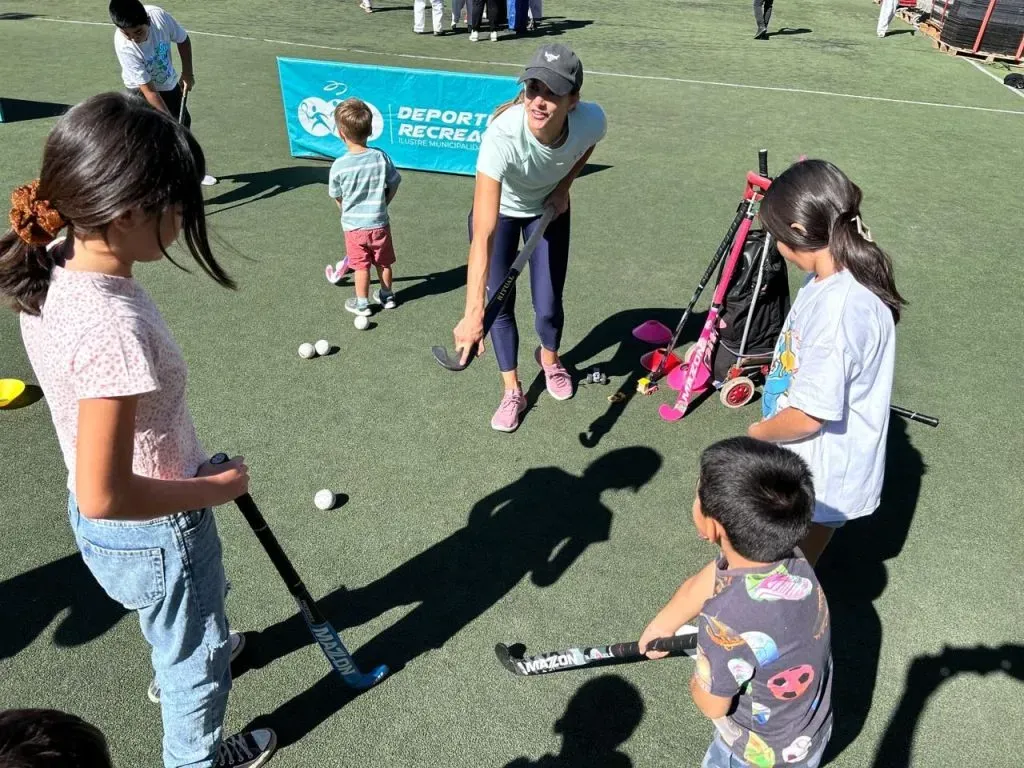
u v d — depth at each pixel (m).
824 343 2.17
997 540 3.36
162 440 1.66
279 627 2.85
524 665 2.59
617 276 5.58
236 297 5.06
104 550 1.77
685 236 6.23
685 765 2.43
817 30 15.20
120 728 2.46
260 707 2.57
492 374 4.41
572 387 4.28
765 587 1.72
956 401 4.30
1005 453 3.91
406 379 4.32
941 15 14.71
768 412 2.55
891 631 2.92
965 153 8.45
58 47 11.13
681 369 4.36
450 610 2.95
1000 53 13.11
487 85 7.02
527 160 3.23
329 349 4.50
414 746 2.46
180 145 1.41
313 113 7.45
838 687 2.70
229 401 4.06
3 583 2.93
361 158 4.47
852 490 2.43
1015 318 5.18
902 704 2.65
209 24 12.98
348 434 3.86
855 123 9.38
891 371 2.30
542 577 3.11
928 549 3.30
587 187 7.16
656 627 2.20
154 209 1.39
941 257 6.02
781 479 1.70
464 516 3.39
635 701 2.63
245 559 3.12
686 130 8.87
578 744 2.48
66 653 2.69
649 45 13.20
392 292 5.08
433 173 7.58
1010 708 2.66
